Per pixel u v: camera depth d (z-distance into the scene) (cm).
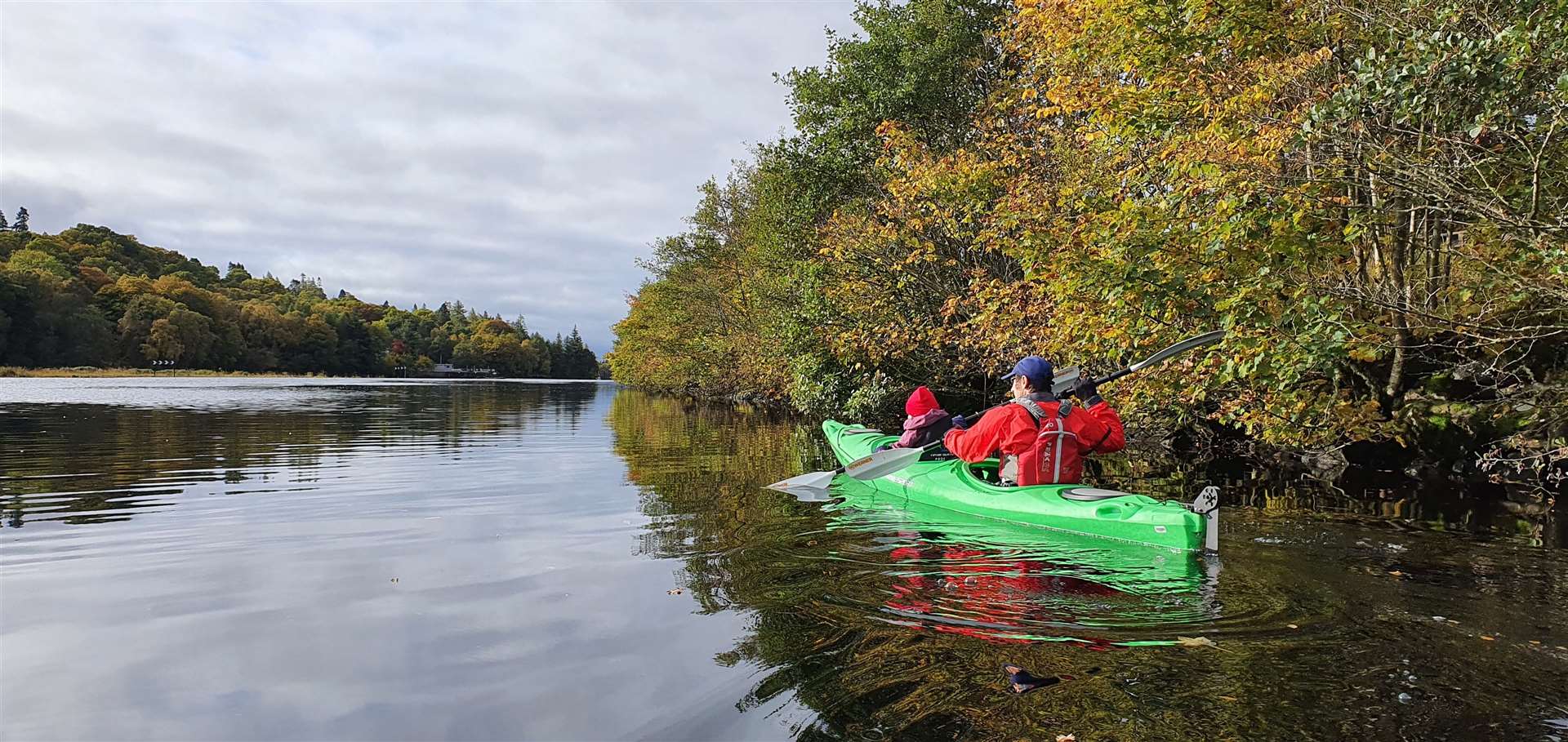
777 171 1730
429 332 12025
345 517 534
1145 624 299
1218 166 667
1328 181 657
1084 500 475
